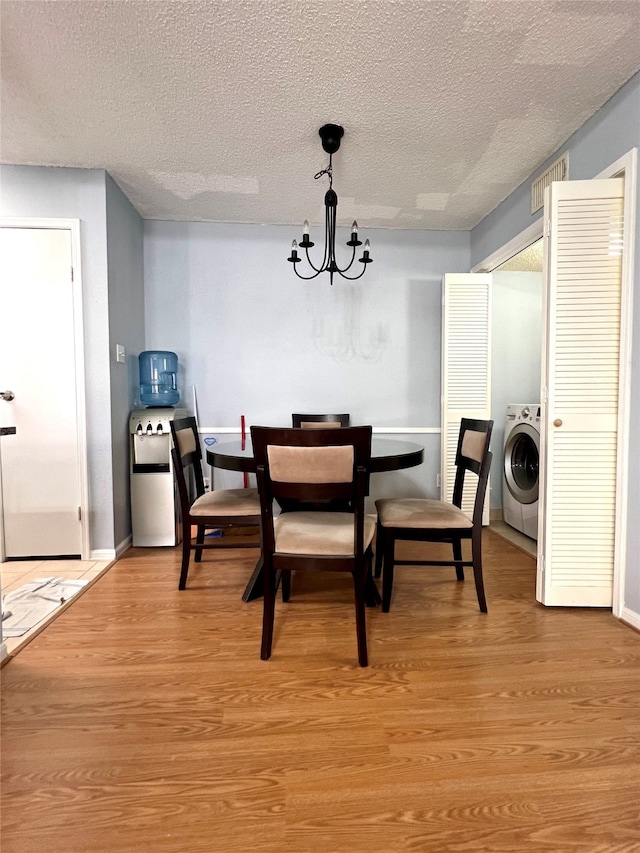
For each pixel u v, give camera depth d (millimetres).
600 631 1814
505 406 3602
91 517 2670
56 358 2609
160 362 3303
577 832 948
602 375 1962
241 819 975
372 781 1073
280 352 3402
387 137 2238
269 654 1605
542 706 1345
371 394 3475
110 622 1882
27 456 2625
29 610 1973
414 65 1728
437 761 1133
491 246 3154
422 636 1766
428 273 3486
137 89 1876
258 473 1554
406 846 917
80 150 2371
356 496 1540
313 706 1342
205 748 1176
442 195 2895
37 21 1525
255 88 1865
